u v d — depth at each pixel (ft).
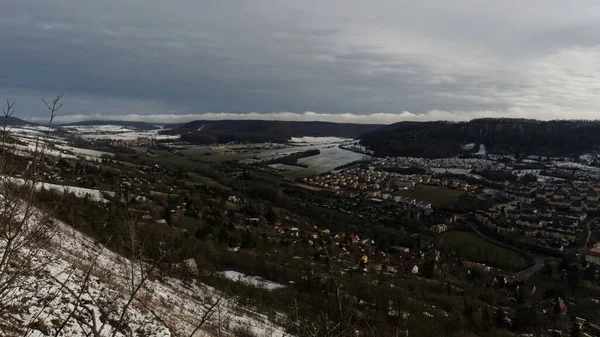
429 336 84.94
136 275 55.26
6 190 15.02
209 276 93.61
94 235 73.15
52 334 24.31
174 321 44.16
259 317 70.90
